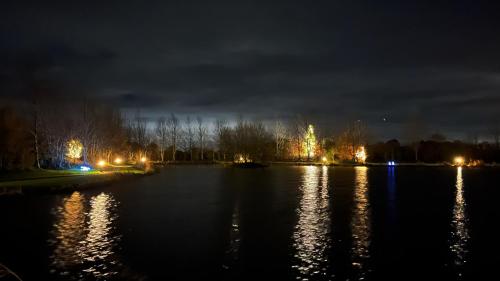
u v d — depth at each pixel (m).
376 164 141.00
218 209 45.66
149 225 36.81
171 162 166.12
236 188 67.62
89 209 44.62
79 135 97.62
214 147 179.75
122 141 132.75
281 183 76.12
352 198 54.84
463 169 118.88
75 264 25.88
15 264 25.77
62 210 43.47
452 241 31.86
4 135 79.94
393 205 49.00
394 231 35.03
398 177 89.50
